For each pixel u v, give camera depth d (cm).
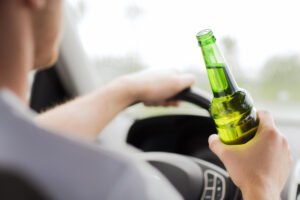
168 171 104
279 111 194
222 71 87
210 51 86
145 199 48
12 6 51
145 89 107
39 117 104
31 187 45
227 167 88
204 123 113
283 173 86
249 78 210
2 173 45
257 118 88
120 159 47
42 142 47
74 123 103
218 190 100
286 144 87
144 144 122
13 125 48
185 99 108
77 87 210
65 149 47
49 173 47
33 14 53
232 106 87
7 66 51
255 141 86
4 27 50
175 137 118
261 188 84
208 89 184
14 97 49
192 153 115
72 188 47
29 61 53
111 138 128
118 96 106
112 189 46
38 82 200
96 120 104
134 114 140
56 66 202
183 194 101
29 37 53
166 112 117
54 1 55
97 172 47
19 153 47
